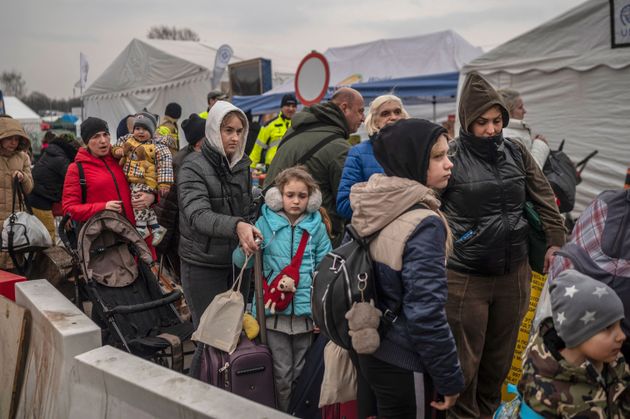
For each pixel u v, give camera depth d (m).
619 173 8.42
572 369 2.15
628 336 2.24
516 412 2.42
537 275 4.11
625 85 8.22
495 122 3.40
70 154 7.00
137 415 2.54
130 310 4.03
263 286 3.57
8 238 5.26
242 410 2.23
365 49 14.26
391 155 2.52
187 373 4.41
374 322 2.43
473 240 3.40
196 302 3.90
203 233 3.56
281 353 3.58
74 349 3.06
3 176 5.71
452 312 3.50
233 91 15.73
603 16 8.28
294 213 3.59
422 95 11.76
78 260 4.25
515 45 9.20
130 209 5.16
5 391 3.87
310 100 7.59
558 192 5.05
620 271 2.25
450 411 3.63
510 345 3.70
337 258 2.59
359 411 2.85
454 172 3.43
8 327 3.90
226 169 3.81
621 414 2.25
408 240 2.41
